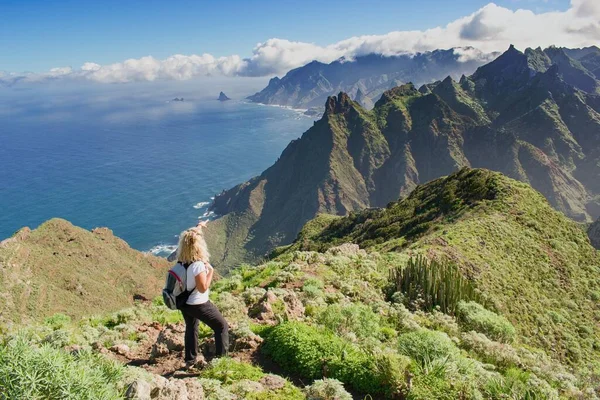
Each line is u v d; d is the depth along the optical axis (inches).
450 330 685.9
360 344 441.1
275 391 323.9
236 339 426.3
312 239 5590.6
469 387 350.0
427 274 915.4
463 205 3019.2
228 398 290.4
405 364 360.8
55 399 193.5
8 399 181.5
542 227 2377.0
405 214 3865.7
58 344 415.2
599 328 1587.1
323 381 329.7
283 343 399.9
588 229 7130.9
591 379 697.6
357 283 834.2
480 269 1565.0
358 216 5295.3
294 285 745.6
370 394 349.4
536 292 1651.1
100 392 210.7
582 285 1939.0
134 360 415.2
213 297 683.4
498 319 813.9
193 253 338.0
